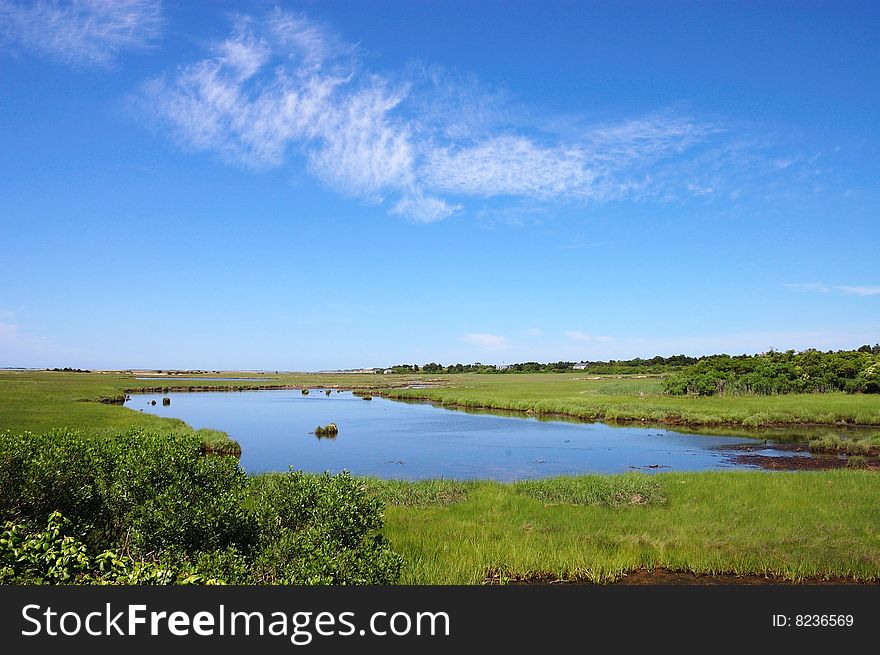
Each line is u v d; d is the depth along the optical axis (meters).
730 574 13.38
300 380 168.88
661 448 37.09
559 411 61.84
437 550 14.41
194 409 68.31
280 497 11.63
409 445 38.66
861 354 76.88
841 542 14.95
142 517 10.27
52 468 10.79
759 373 75.62
